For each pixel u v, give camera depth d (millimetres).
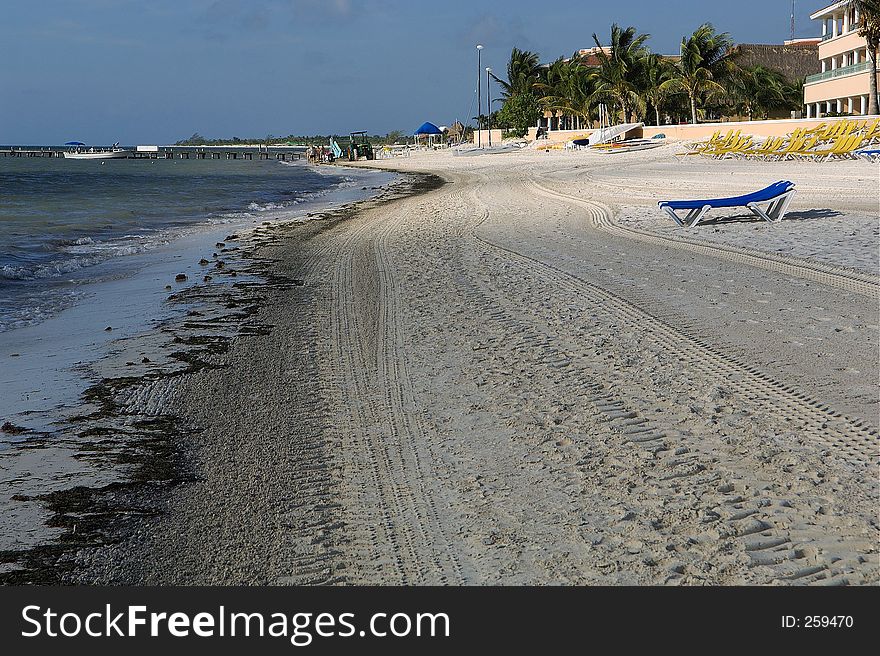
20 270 15305
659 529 4543
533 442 5844
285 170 76500
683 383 6676
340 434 6379
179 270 15094
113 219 26016
